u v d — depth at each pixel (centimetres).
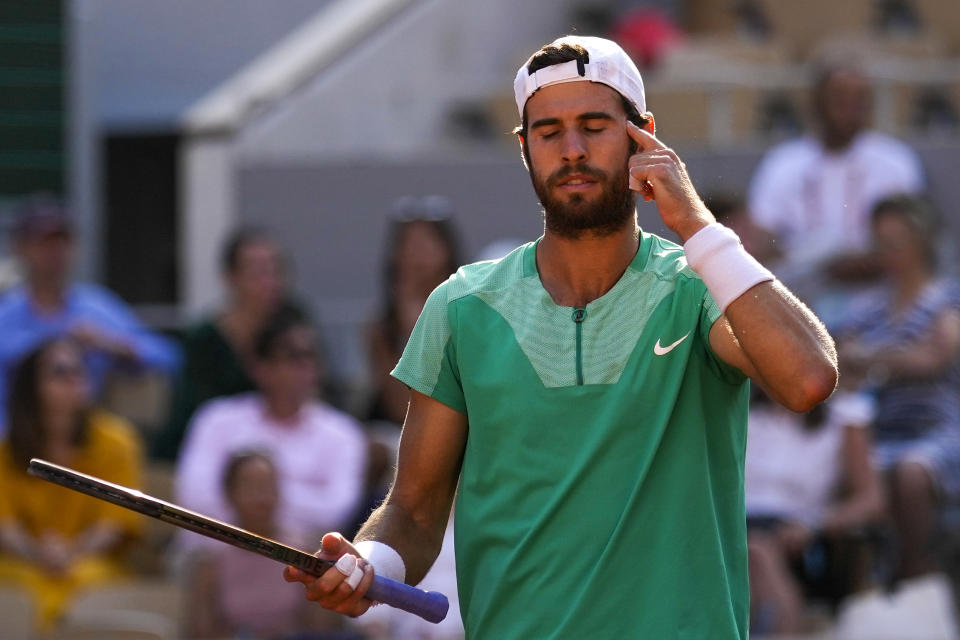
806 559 2223
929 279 2420
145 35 3619
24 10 2991
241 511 2136
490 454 983
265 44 3672
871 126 3466
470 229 3155
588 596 945
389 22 3553
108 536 2295
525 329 987
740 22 4081
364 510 2294
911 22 3938
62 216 2606
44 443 2277
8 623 2111
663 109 3375
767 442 2248
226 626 2105
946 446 2305
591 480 957
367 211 3169
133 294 3550
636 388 960
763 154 3083
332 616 2120
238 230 2964
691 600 943
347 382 2872
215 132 3259
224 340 2484
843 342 2406
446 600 980
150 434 2669
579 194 970
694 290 973
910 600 2102
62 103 2994
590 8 4081
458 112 3638
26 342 2559
